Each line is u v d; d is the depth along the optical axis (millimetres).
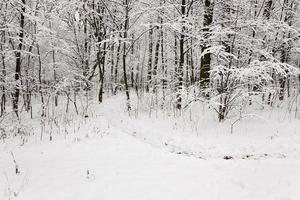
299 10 15828
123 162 8258
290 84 17344
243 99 11883
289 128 10648
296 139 9570
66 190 6668
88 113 15008
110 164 8109
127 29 15633
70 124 12805
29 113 15438
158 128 11672
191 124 11820
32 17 13016
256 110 13008
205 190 6543
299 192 6016
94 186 6797
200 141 10141
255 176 6980
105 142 10141
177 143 10219
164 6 13781
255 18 13102
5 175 7473
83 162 8281
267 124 11219
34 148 9711
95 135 10992
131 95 20094
